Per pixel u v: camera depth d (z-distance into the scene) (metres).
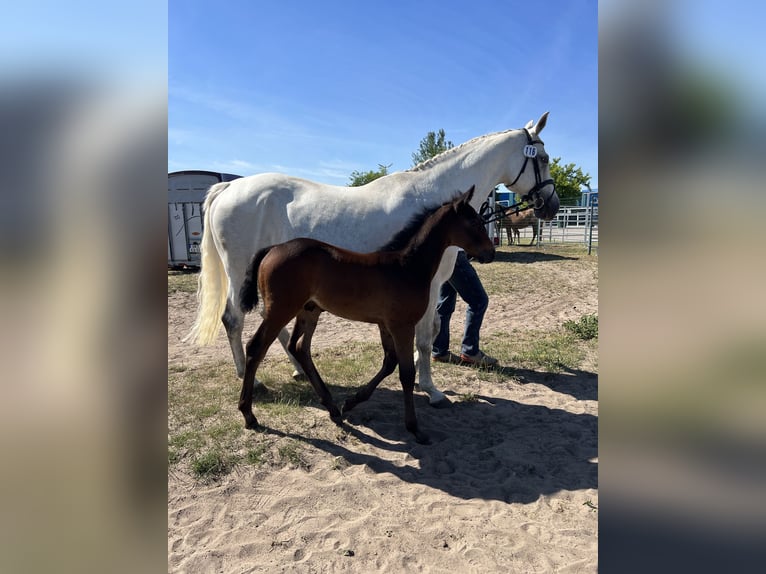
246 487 2.73
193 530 2.36
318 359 5.15
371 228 3.62
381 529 2.40
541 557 2.20
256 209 3.72
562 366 4.94
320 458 3.07
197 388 4.20
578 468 3.01
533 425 3.62
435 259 3.27
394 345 3.54
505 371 4.78
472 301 4.70
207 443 3.17
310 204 3.66
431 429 3.52
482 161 3.97
